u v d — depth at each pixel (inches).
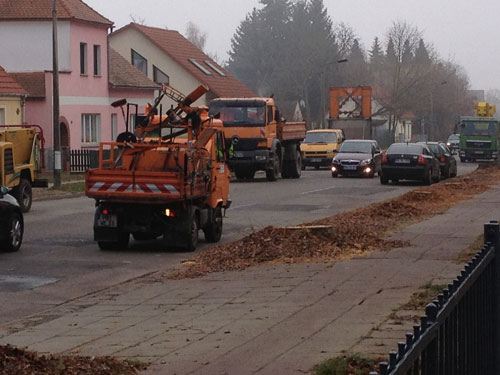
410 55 4790.8
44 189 1364.4
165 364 339.6
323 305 450.9
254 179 1736.0
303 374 313.4
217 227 787.4
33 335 409.1
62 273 607.5
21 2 1918.1
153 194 700.7
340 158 1806.1
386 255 622.8
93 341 389.7
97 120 2046.0
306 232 661.9
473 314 224.1
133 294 521.0
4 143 991.6
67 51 1904.5
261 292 501.7
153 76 2775.6
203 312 451.5
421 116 5310.0
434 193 1130.7
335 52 4591.5
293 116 4119.1
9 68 1913.1
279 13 4640.8
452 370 201.9
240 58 4665.4
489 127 3038.9
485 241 247.9
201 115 800.3
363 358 330.0
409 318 407.2
